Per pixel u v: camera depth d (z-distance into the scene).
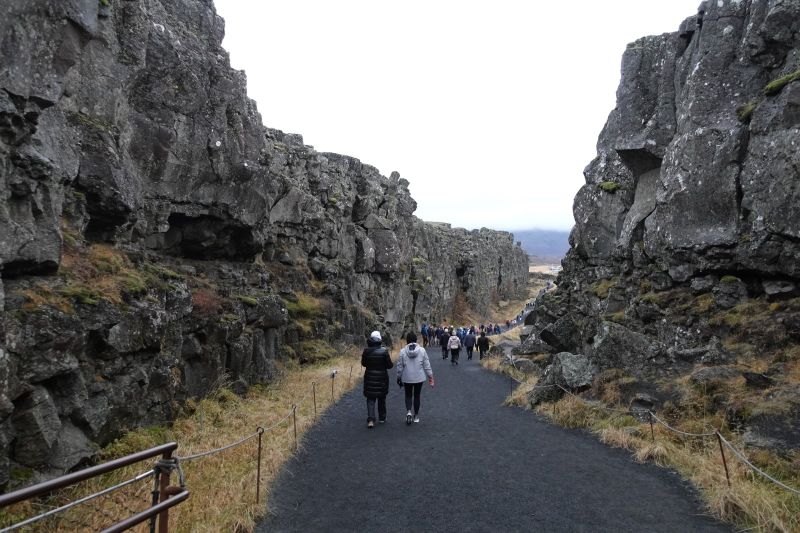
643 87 19.33
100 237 11.98
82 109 11.62
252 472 8.99
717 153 14.57
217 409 13.45
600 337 14.97
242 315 17.34
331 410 15.66
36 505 6.96
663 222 15.91
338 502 8.26
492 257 96.19
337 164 38.81
